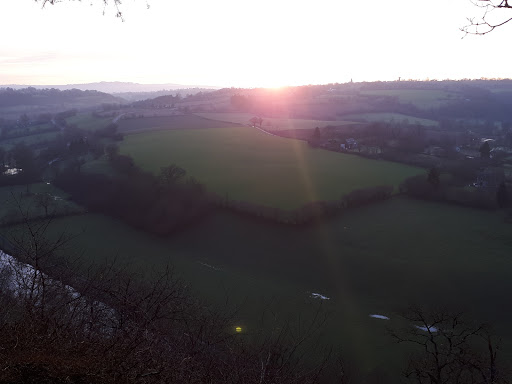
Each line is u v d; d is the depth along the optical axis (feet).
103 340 16.39
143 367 15.40
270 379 18.51
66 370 13.44
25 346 14.28
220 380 17.92
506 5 8.48
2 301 17.42
